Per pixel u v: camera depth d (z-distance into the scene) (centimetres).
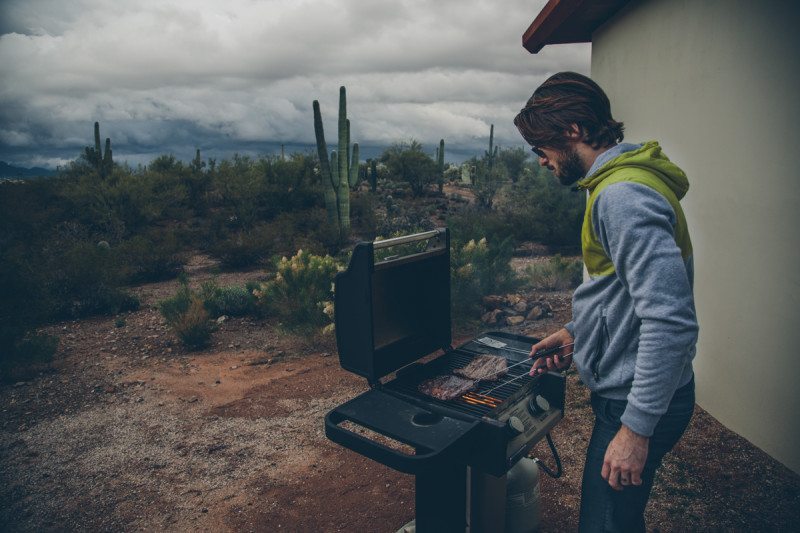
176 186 1700
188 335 573
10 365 484
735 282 306
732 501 260
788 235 262
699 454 300
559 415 186
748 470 279
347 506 287
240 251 1126
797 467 270
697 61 328
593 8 426
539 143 157
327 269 627
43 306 607
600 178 142
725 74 302
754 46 277
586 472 155
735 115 296
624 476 129
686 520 249
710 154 321
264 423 395
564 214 1224
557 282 782
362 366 170
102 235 1284
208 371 509
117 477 328
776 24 261
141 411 423
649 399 123
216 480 321
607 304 143
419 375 193
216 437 376
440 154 2750
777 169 267
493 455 146
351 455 343
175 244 1112
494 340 225
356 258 162
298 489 307
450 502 173
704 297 338
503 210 1450
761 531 239
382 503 288
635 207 126
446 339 215
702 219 334
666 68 363
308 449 354
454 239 788
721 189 312
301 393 448
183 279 743
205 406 429
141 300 834
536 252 1145
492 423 145
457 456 139
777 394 278
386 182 2362
